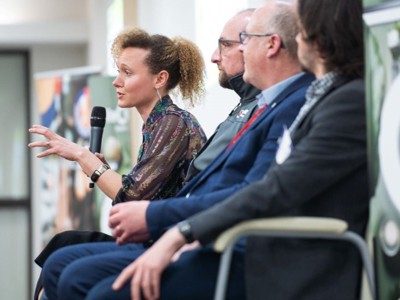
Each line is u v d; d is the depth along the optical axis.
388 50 2.71
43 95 10.49
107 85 9.54
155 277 2.79
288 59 3.30
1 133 13.92
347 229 2.82
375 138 2.72
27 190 14.02
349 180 2.84
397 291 2.71
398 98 2.71
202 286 2.92
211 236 2.76
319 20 2.93
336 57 2.91
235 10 5.98
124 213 3.04
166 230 3.08
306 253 2.83
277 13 3.31
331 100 2.85
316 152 2.78
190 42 4.39
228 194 3.05
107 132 9.20
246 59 3.35
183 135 4.06
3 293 13.98
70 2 13.38
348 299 2.79
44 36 13.16
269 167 3.08
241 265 2.97
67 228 10.38
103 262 3.17
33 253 14.00
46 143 4.18
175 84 4.32
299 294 2.80
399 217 2.72
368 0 2.75
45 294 3.59
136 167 4.01
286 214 2.86
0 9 13.27
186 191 3.34
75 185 10.30
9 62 13.85
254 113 3.59
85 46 13.66
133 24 9.67
